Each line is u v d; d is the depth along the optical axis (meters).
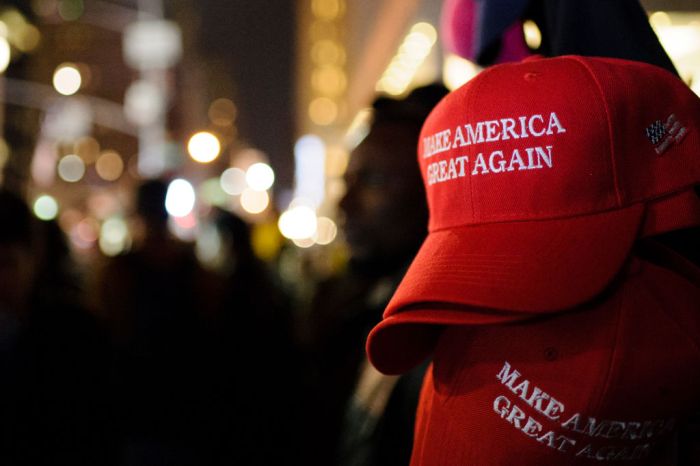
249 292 3.27
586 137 0.71
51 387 2.19
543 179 0.72
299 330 3.70
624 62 0.76
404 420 1.17
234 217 3.47
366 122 1.63
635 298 0.69
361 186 1.54
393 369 0.80
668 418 0.69
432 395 0.80
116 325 3.07
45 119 11.10
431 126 0.85
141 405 3.02
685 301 0.70
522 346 0.71
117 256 3.18
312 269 5.23
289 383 3.21
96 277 3.19
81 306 2.42
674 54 1.57
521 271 0.70
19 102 9.84
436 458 0.76
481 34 1.04
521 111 0.73
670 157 0.73
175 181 5.17
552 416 0.69
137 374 3.03
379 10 9.79
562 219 0.72
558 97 0.72
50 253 2.38
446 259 0.75
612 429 0.68
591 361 0.68
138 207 3.19
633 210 0.71
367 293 1.77
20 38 9.71
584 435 0.69
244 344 3.16
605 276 0.67
